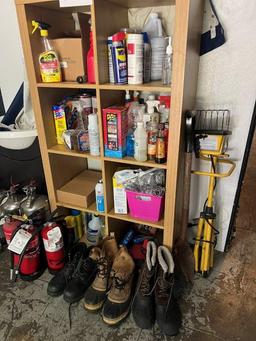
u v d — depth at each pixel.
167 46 1.07
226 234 1.59
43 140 1.36
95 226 1.62
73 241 1.59
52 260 1.45
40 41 1.21
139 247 1.55
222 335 1.18
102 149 1.24
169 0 1.07
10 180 1.79
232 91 1.26
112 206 1.45
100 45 1.06
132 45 1.03
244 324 1.23
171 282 1.21
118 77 1.10
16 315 1.28
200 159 1.44
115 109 1.16
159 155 1.16
